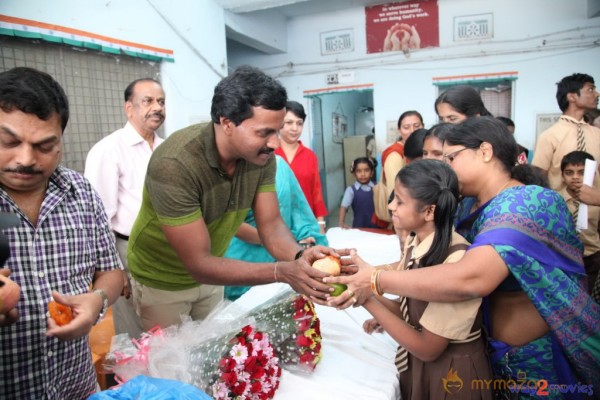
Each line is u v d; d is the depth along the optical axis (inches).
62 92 36.4
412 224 51.1
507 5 223.1
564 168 96.3
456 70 237.5
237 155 51.9
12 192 37.8
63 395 41.6
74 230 40.6
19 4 105.0
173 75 158.9
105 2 128.2
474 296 44.9
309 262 51.8
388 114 253.6
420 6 235.3
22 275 36.9
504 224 45.7
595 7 201.3
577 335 48.9
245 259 92.4
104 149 94.6
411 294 46.4
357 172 162.9
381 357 59.5
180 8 161.2
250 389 48.3
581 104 108.9
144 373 48.1
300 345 54.7
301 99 268.7
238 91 45.8
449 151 53.7
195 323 56.5
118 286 44.8
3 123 32.6
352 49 252.7
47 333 33.7
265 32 233.3
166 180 50.5
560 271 46.9
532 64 225.3
